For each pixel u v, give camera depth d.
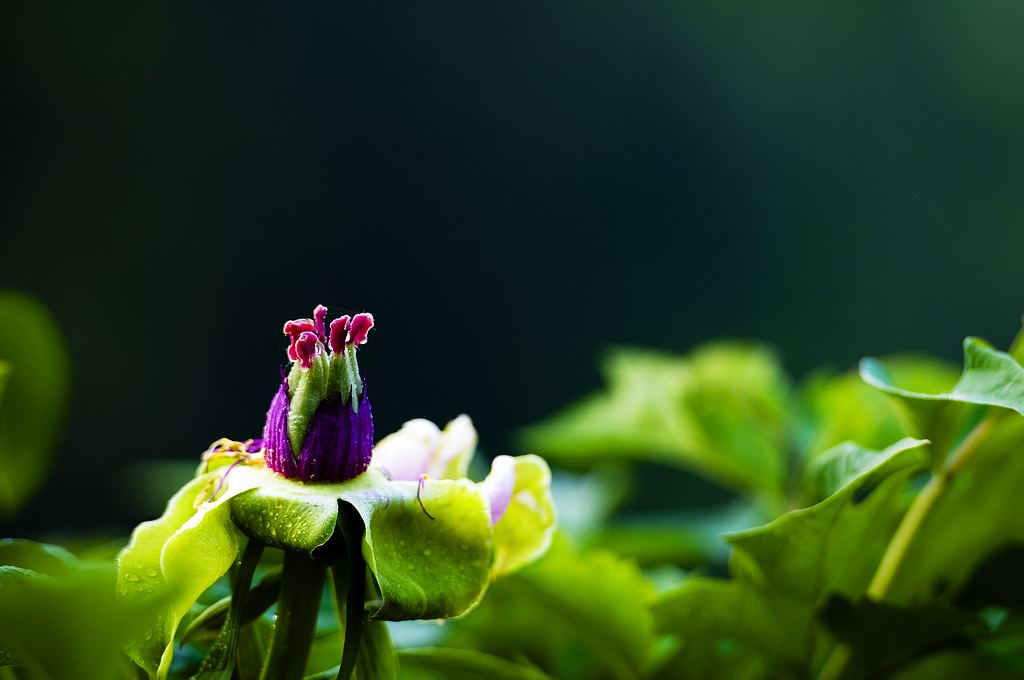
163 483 1.23
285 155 4.78
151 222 4.58
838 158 4.96
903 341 4.88
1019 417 0.71
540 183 4.98
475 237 4.93
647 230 4.98
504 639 0.80
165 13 4.62
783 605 0.72
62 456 4.29
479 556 0.63
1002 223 4.89
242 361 4.61
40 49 4.47
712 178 5.00
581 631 0.77
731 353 1.15
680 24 5.00
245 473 0.63
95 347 4.43
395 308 4.85
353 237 4.83
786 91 4.98
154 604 0.60
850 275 4.93
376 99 4.87
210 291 4.62
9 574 0.62
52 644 0.60
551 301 4.94
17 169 4.43
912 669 0.76
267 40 4.76
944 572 0.74
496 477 0.64
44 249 4.44
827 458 0.71
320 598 0.64
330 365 0.63
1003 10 4.89
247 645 0.65
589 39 5.00
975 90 4.91
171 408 4.49
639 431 1.13
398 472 0.65
